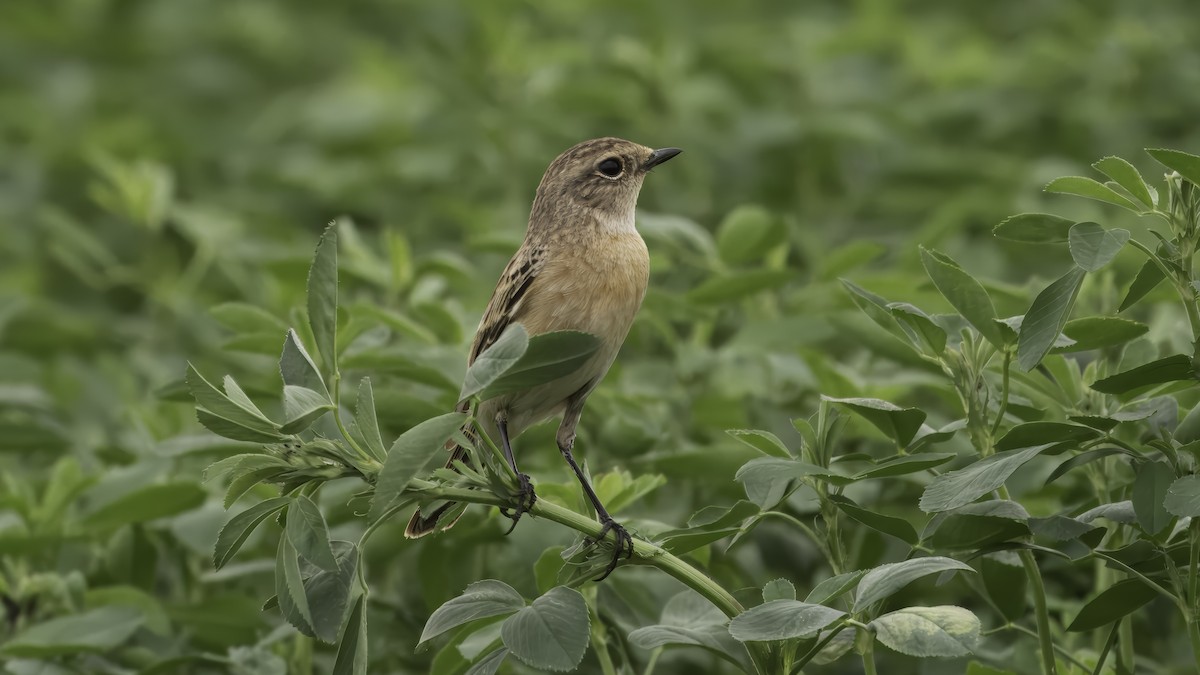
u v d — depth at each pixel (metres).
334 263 6.39
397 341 13.12
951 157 16.97
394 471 5.83
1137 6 19.56
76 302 18.28
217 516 10.24
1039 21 22.00
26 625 9.98
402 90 20.67
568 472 10.05
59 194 20.19
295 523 6.09
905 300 11.30
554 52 17.92
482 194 17.42
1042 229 6.82
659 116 17.47
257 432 6.15
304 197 18.67
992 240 15.04
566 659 6.19
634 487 8.81
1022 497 9.72
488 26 17.94
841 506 7.29
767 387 11.94
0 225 19.27
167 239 17.77
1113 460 8.27
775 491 7.49
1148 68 17.38
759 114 16.84
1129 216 13.59
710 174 16.88
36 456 13.41
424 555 9.95
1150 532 6.77
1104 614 7.26
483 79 17.77
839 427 7.55
